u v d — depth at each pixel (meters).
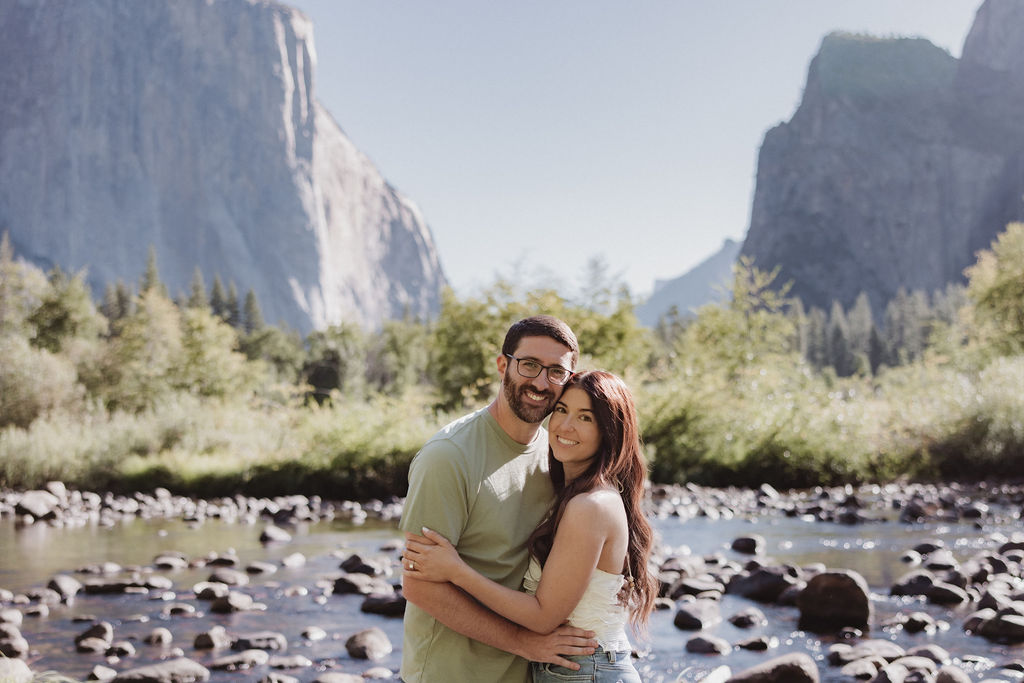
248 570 8.01
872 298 167.00
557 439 3.05
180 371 31.06
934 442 15.03
